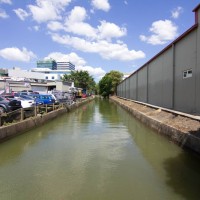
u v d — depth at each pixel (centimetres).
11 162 848
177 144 1108
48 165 816
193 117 1211
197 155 888
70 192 609
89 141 1193
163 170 771
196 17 1355
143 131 1510
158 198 578
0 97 1697
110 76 7962
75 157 912
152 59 2420
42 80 4962
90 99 6138
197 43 1341
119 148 1055
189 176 717
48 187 638
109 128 1614
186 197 583
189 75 1464
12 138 1225
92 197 582
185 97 1519
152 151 1002
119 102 4553
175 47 1717
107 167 799
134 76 3875
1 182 671
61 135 1344
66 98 3156
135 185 652
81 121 1977
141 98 3167
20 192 609
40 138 1255
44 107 2064
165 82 1969
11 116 1337
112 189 629
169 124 1305
